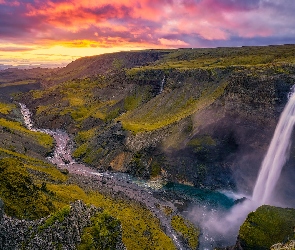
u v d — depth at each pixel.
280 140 132.25
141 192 134.75
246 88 147.88
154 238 91.19
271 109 137.25
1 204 56.81
